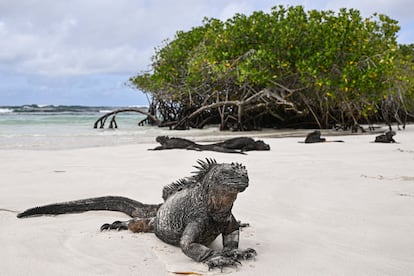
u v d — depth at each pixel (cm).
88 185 773
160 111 3644
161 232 455
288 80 2656
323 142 1697
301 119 3070
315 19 2564
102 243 454
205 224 424
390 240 464
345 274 368
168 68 3088
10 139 1992
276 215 572
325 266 387
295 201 647
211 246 459
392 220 542
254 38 2575
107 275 366
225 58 2547
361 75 2300
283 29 2430
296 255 418
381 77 2403
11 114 7775
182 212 435
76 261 401
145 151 1371
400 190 718
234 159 1145
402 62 2750
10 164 1048
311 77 2455
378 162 1066
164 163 1078
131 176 859
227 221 433
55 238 470
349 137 2028
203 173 443
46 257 411
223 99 3031
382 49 2558
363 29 2464
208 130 2850
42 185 775
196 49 2855
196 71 2739
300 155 1247
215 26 2894
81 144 1741
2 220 546
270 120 3150
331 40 2362
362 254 421
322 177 844
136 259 406
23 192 716
